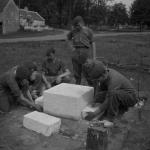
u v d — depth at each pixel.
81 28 5.36
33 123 3.58
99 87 4.32
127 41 21.95
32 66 4.35
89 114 3.98
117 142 3.24
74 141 3.31
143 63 9.19
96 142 2.96
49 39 22.84
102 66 3.95
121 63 9.22
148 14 60.94
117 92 3.88
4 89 4.40
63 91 4.20
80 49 5.36
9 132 3.54
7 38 24.30
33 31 39.66
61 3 60.16
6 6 36.34
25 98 4.52
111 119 3.95
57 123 3.59
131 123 3.78
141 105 4.43
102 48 15.47
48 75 5.60
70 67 8.38
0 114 4.22
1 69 7.94
